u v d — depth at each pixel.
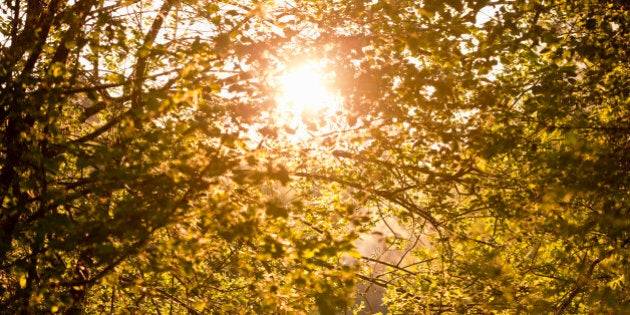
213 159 6.02
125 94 7.59
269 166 6.25
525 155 7.55
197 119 6.27
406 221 8.64
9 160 7.65
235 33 6.95
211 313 9.16
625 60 8.76
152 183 6.29
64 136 7.30
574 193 7.26
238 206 6.54
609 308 9.22
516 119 7.73
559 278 10.62
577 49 8.26
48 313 8.15
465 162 7.30
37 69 8.85
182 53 7.29
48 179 7.29
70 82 7.19
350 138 7.12
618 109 8.68
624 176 7.49
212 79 6.81
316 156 7.45
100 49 7.34
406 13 8.52
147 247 6.84
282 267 9.74
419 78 6.87
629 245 9.23
